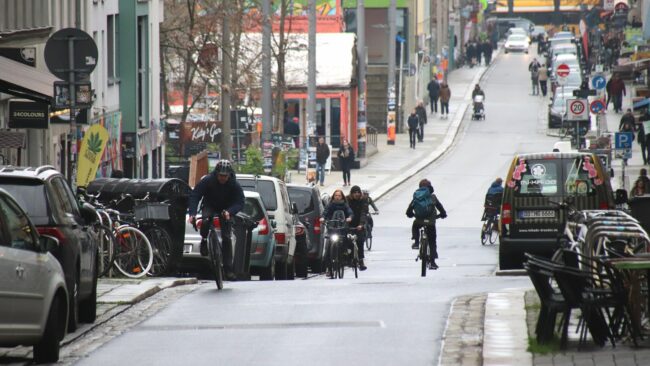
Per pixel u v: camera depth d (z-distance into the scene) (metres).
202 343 39.06
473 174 175.38
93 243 45.34
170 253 63.28
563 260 36.72
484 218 112.81
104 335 41.97
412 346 37.47
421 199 78.06
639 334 34.91
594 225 39.25
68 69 62.03
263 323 42.91
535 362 33.34
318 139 161.62
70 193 44.25
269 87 130.50
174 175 122.50
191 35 135.88
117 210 64.81
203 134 133.50
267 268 73.62
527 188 73.56
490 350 35.31
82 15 111.00
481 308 44.41
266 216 73.62
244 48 149.75
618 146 121.94
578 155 73.31
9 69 72.62
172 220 63.44
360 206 80.75
